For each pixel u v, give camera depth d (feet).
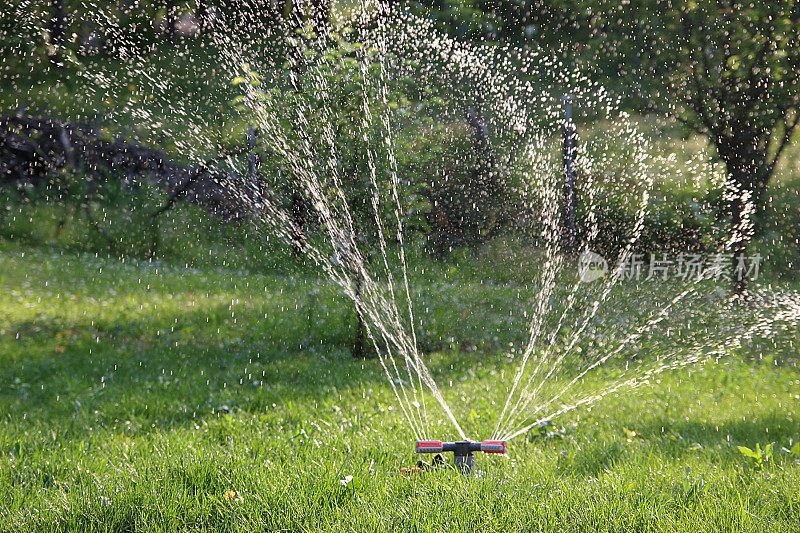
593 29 83.05
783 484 19.92
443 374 41.47
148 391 34.99
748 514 17.85
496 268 75.87
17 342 43.88
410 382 38.88
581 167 77.66
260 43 88.53
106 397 33.68
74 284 58.85
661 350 46.83
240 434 27.37
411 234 51.06
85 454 24.04
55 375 37.88
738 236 63.93
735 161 65.10
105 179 82.17
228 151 80.69
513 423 29.94
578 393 36.47
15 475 21.61
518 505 18.30
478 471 20.65
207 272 67.97
